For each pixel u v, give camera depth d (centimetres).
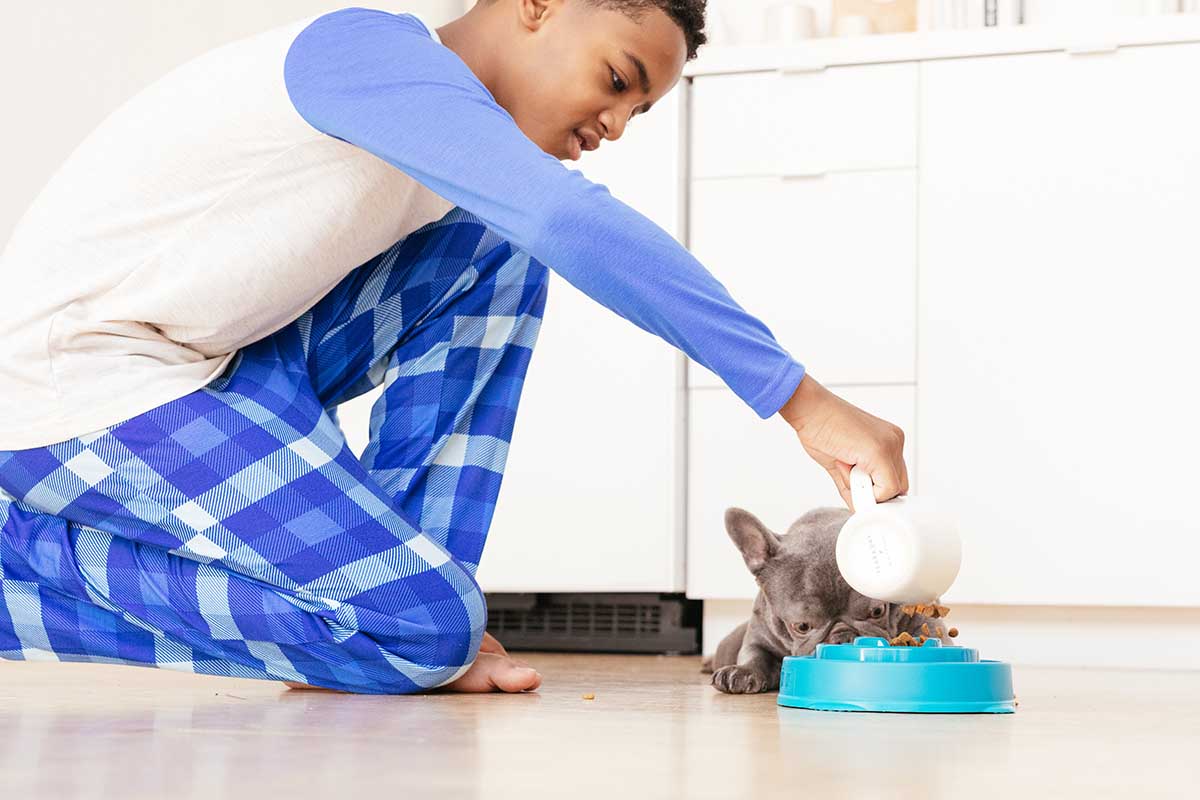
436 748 82
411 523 130
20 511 131
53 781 67
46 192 133
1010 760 79
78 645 130
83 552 129
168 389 126
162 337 130
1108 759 80
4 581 130
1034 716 112
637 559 250
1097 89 234
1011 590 234
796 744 86
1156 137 232
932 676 112
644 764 75
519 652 263
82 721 100
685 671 189
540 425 255
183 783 66
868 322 243
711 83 252
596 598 259
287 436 128
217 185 125
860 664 113
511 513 256
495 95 129
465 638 127
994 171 238
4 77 246
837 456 112
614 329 253
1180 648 229
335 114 116
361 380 148
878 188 244
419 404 143
